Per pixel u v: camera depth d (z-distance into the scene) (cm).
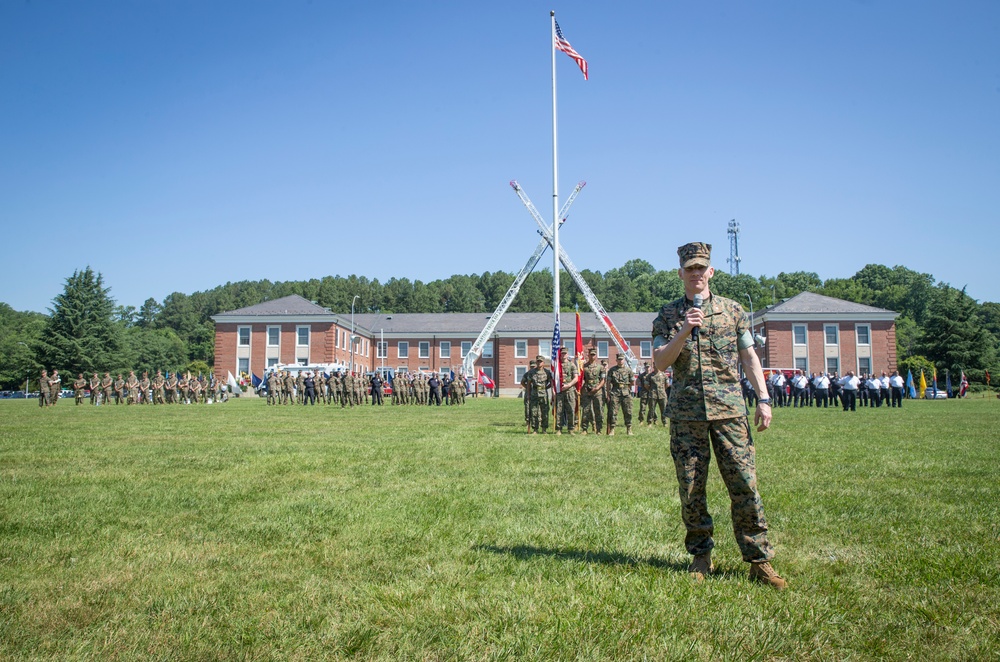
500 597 443
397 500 784
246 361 7525
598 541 597
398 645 368
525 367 8300
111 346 8500
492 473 1012
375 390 4631
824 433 1775
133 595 450
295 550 565
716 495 814
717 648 364
